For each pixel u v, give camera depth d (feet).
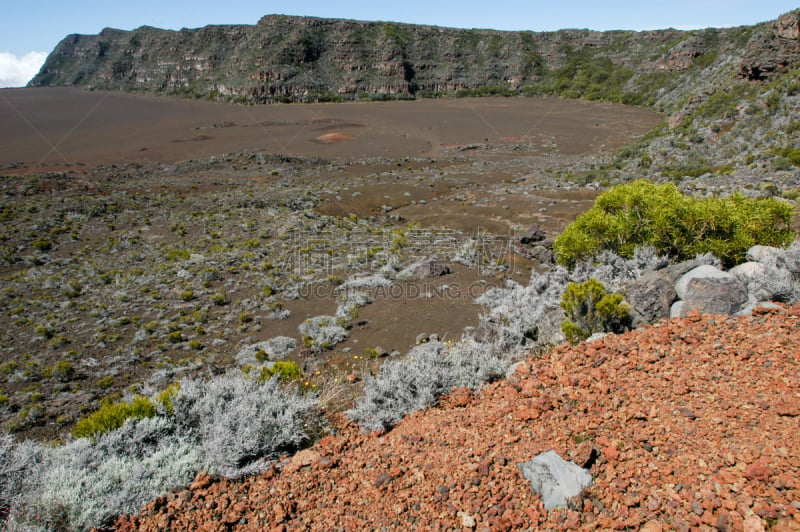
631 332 24.26
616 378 19.65
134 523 16.06
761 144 119.34
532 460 15.24
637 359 20.71
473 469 15.72
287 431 20.72
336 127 310.45
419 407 22.00
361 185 142.72
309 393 25.41
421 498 15.25
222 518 15.85
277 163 190.39
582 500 13.78
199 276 66.44
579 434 16.51
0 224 96.07
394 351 42.11
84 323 54.85
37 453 20.89
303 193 127.44
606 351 22.24
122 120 380.37
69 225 96.12
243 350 45.85
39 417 36.78
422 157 212.84
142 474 18.34
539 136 262.47
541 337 31.99
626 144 222.89
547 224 90.02
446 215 102.73
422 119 341.82
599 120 316.19
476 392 22.62
